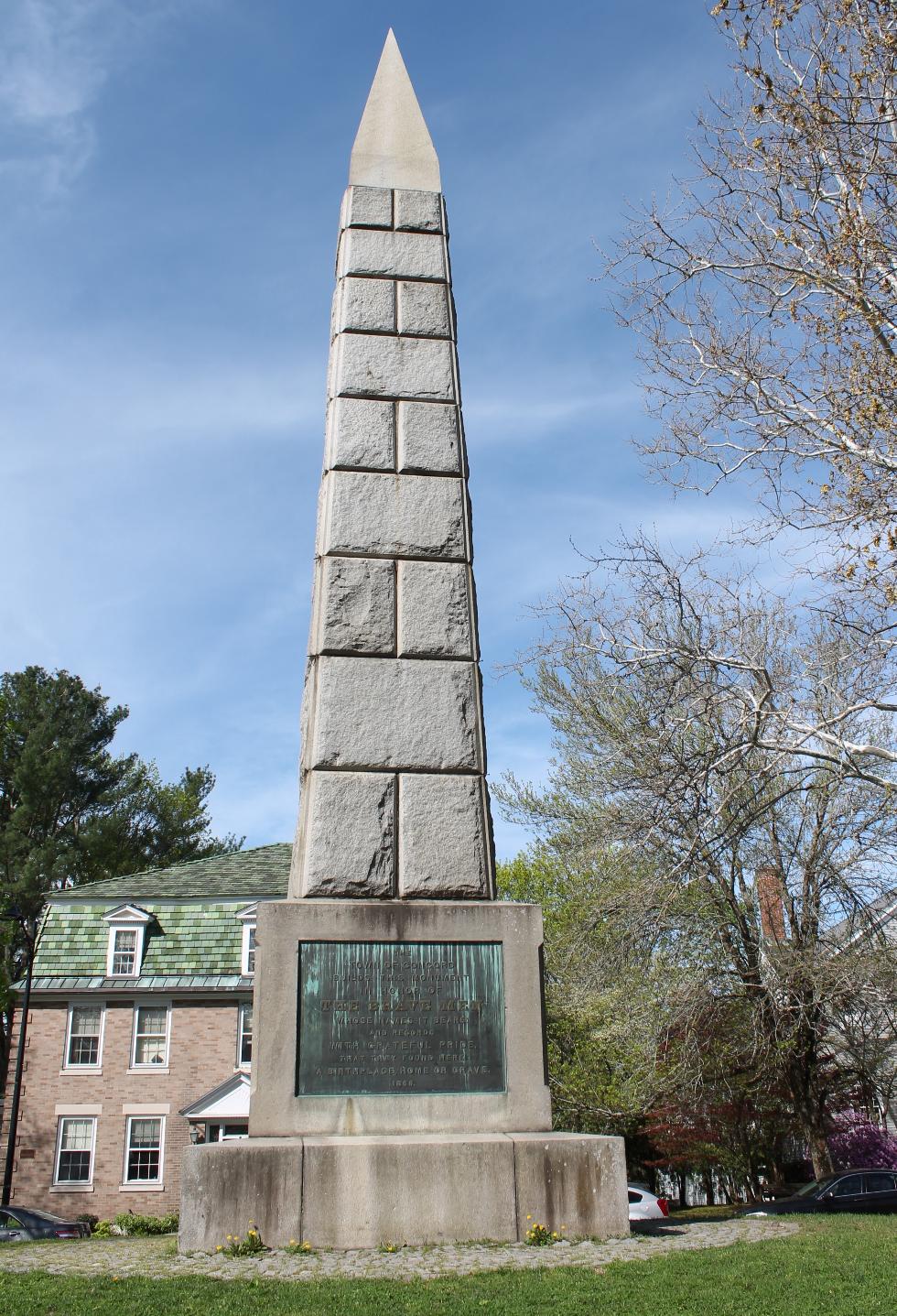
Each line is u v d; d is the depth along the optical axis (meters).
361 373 9.91
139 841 46.09
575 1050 24.69
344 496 9.42
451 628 9.10
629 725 17.91
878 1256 7.00
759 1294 5.89
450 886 8.34
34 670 45.31
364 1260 6.56
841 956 17.36
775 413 14.48
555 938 22.02
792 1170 28.47
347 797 8.45
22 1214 20.27
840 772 14.69
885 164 13.41
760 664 15.02
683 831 16.11
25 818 42.19
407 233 10.62
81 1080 26.77
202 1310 5.49
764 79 13.57
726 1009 19.89
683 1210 26.98
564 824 23.12
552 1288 5.89
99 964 28.03
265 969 7.66
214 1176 6.96
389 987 7.75
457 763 8.69
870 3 13.09
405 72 11.56
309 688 9.01
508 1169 7.21
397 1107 7.49
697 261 15.15
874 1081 20.06
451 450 9.74
